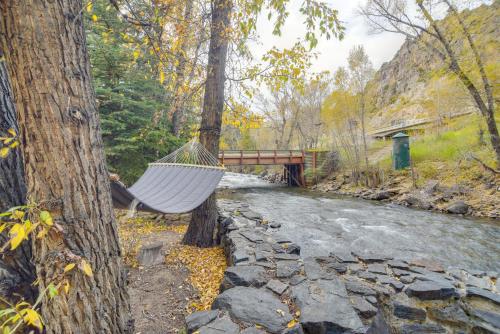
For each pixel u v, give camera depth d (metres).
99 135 1.34
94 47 6.06
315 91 23.02
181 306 2.75
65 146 1.15
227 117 4.88
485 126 10.01
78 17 1.23
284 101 23.88
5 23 1.07
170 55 2.73
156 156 7.60
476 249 5.35
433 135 14.01
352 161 14.18
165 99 7.83
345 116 15.38
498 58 9.30
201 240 4.43
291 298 2.32
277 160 16.53
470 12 9.32
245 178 23.00
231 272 2.77
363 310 2.17
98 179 1.30
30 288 1.51
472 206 8.18
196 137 4.34
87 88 1.27
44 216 0.94
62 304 1.15
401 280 2.96
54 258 1.11
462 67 9.55
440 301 2.66
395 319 2.48
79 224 1.19
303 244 5.53
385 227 6.89
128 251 3.88
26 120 1.11
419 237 6.08
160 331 2.34
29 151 1.12
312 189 15.49
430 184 10.02
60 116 1.14
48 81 1.11
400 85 34.75
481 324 2.37
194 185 3.32
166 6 2.46
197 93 4.69
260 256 3.21
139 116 7.45
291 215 8.30
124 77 6.84
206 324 1.95
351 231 6.54
